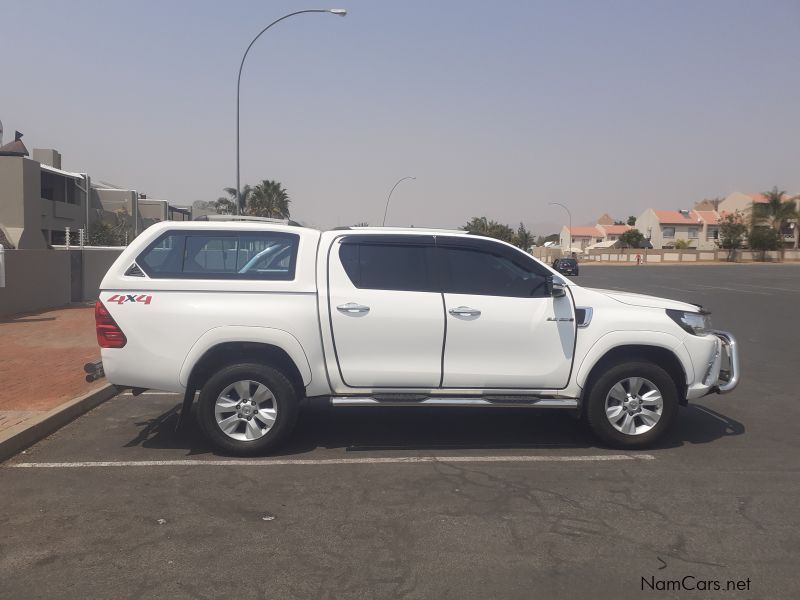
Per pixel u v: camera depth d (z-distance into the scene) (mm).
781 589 4059
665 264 76188
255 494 5496
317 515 5074
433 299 6406
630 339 6523
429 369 6387
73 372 9734
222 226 6480
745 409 8484
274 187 54562
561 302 6523
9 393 8406
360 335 6320
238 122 22125
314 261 6434
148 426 7504
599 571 4246
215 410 6344
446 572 4219
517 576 4176
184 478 5863
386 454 6535
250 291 6305
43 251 17766
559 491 5578
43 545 4578
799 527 4910
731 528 4883
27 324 14711
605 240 120625
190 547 4547
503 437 7121
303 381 6340
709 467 6203
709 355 6680
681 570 4270
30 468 6117
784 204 83000
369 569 4250
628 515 5098
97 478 5859
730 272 52875
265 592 3975
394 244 6527
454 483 5754
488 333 6406
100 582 4090
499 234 78500
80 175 44719
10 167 36812
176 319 6215
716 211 109125
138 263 6367
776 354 12922
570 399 6586
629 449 6688
